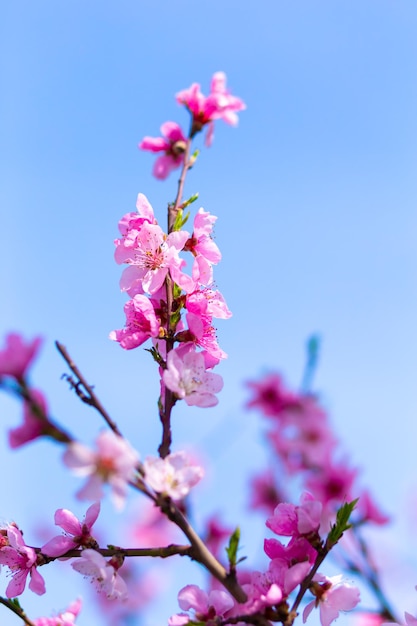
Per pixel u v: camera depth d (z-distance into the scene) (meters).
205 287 1.08
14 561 1.04
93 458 0.93
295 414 1.40
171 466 0.97
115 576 1.00
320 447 1.39
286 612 0.98
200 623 0.98
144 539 1.44
